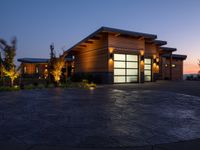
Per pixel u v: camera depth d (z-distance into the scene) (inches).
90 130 201.5
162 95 520.1
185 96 498.3
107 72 997.8
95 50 1127.0
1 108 327.6
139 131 199.2
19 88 719.7
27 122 233.3
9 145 158.1
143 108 327.9
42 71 1993.1
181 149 152.4
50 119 248.7
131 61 1085.1
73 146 157.2
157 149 152.2
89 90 681.6
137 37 1071.0
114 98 458.6
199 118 256.8
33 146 156.2
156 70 1275.8
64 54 944.9
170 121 240.5
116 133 191.9
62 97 481.4
